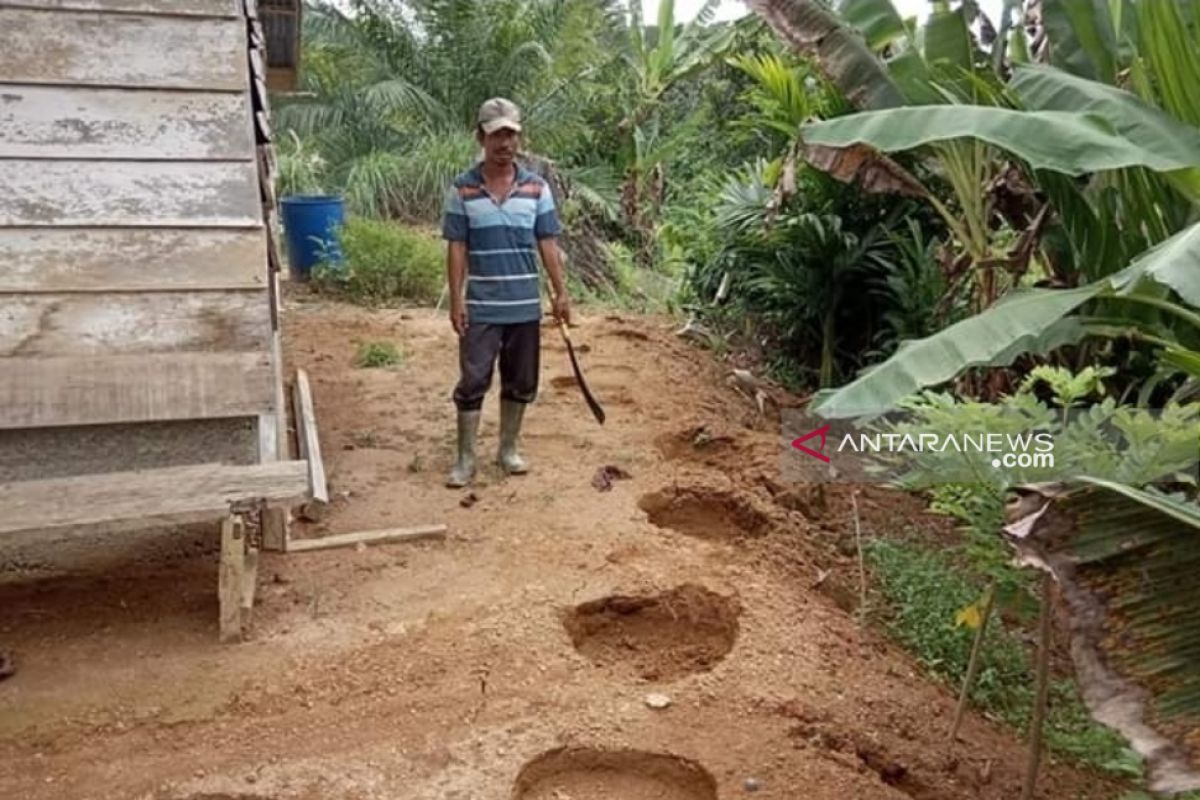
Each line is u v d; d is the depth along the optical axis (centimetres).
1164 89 426
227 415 392
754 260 830
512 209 517
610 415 666
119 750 322
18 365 377
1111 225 491
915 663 419
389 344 813
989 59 600
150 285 396
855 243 760
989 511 324
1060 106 427
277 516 446
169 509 369
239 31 439
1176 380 509
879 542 515
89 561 437
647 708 354
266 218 482
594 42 1686
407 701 351
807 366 849
